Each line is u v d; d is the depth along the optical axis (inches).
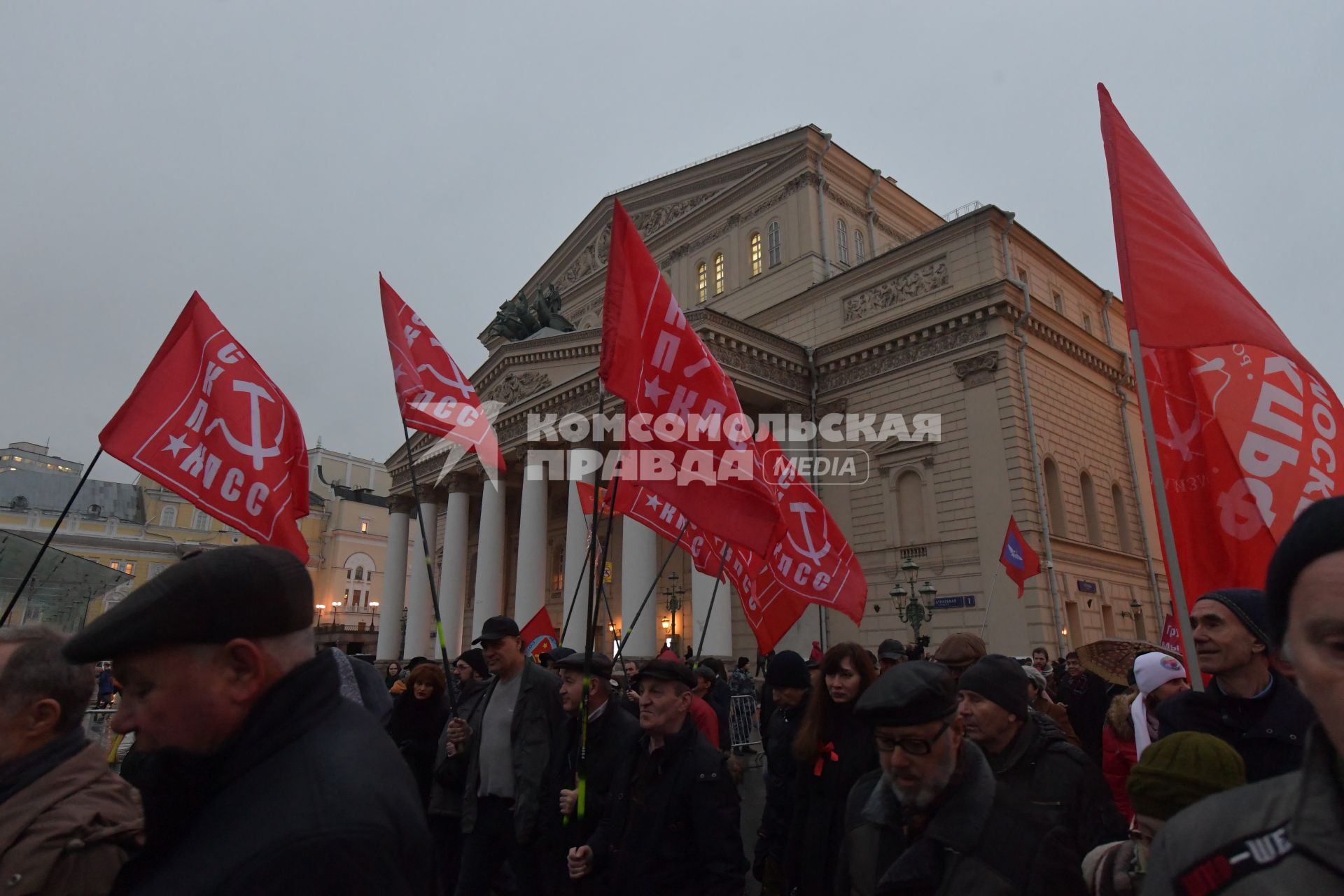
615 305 194.2
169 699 65.4
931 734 102.3
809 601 282.5
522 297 1418.6
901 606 783.7
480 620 1170.6
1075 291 1299.2
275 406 229.8
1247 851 51.9
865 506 1041.5
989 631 889.5
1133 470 1141.1
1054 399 1016.9
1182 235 194.9
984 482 934.4
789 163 1294.3
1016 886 96.5
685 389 194.2
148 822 67.1
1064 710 229.1
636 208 1612.9
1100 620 969.5
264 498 217.9
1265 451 188.2
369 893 57.1
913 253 1087.6
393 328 271.4
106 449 211.8
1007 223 1045.8
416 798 68.8
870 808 115.3
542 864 202.7
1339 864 46.2
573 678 210.4
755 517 188.7
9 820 81.7
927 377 1018.1
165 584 66.7
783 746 204.8
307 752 64.9
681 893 155.8
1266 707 132.1
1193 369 201.9
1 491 2357.3
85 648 65.0
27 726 89.4
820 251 1232.8
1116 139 206.4
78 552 2263.8
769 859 201.3
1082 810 126.8
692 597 971.3
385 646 1477.6
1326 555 48.1
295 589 71.3
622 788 174.9
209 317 232.1
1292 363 178.2
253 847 57.0
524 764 207.6
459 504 1326.3
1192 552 187.9
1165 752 91.9
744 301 1321.4
